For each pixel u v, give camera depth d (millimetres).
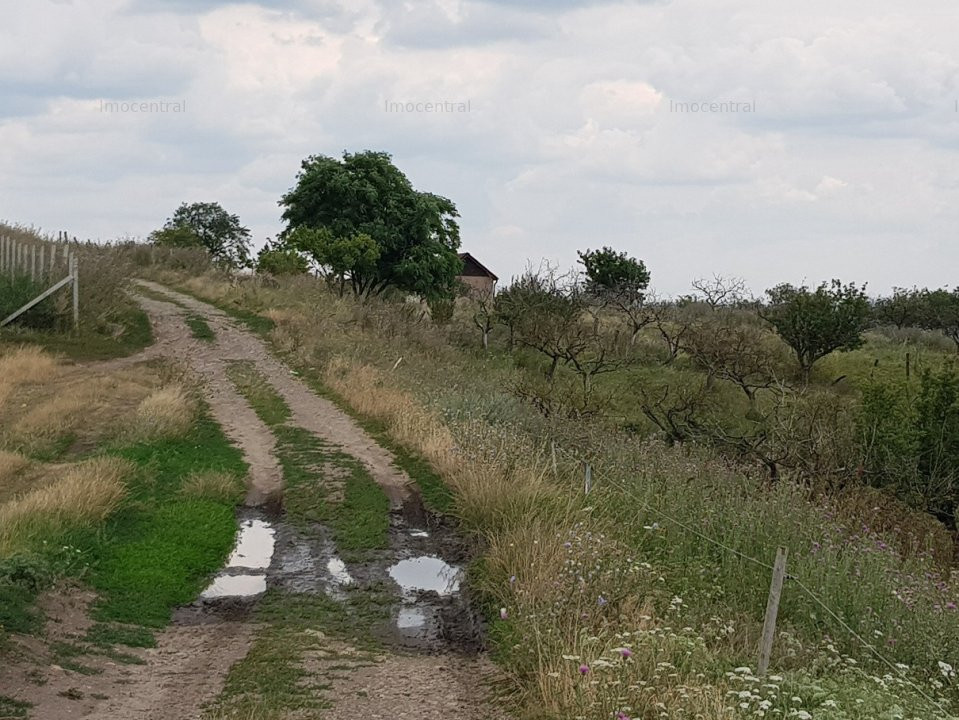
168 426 14539
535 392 20828
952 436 16328
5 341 20656
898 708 5570
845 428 16797
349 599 9086
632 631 7043
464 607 8898
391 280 39375
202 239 71250
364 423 16297
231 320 25875
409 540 10875
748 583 8719
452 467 12742
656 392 26156
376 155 39625
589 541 8844
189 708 6418
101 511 10258
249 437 15094
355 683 6984
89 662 7000
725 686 5992
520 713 6387
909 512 13125
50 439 14055
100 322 22969
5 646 6770
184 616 8516
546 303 33812
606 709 5766
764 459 15281
